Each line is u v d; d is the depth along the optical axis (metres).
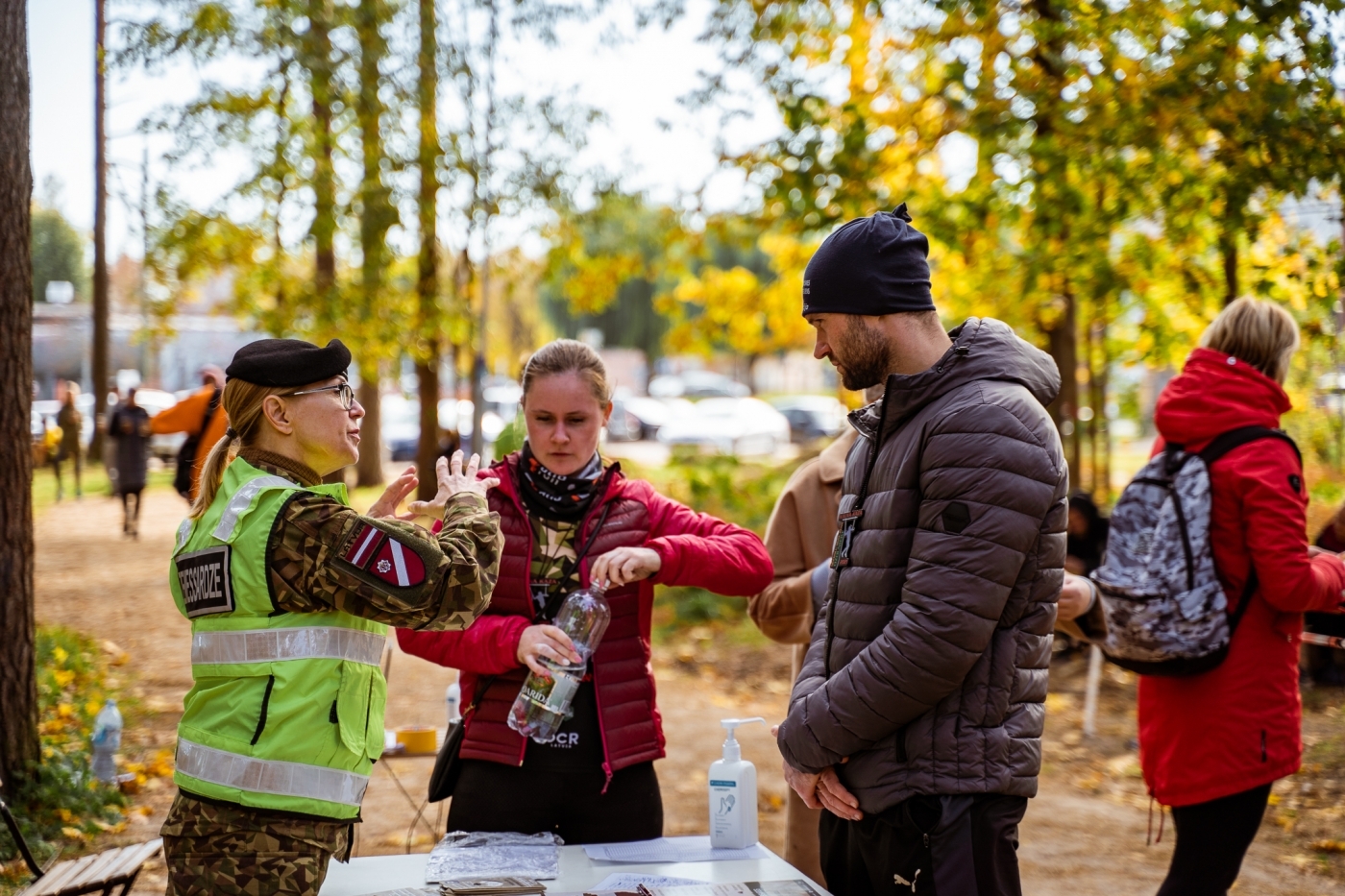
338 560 2.13
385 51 13.12
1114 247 8.35
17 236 4.87
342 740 2.16
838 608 2.39
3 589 4.96
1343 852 4.86
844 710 2.22
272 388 2.24
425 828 5.30
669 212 11.91
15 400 4.94
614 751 2.78
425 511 2.47
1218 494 3.11
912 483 2.26
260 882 2.10
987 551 2.11
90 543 14.81
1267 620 3.10
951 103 8.25
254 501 2.16
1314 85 6.24
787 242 13.10
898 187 9.19
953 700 2.19
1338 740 6.08
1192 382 3.22
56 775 5.08
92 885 3.26
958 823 2.17
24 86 4.89
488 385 30.56
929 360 2.32
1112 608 3.12
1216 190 6.84
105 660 8.40
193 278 16.47
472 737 2.80
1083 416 11.98
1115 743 6.70
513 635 2.68
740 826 2.79
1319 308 6.67
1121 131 7.05
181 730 2.20
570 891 2.46
